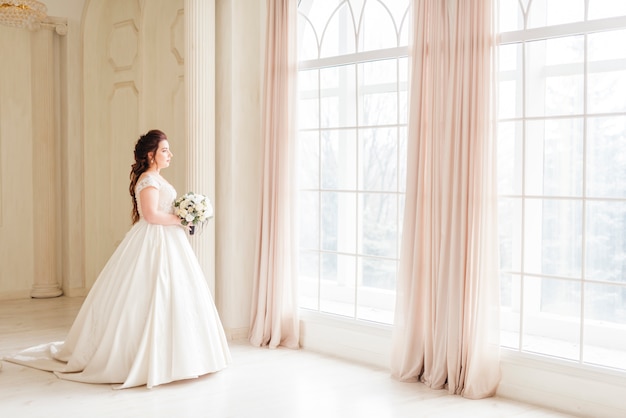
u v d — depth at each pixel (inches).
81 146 290.2
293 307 208.7
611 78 209.0
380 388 166.9
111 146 287.4
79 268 292.4
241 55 217.8
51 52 285.6
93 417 142.8
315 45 226.1
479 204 159.6
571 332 213.3
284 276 208.7
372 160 262.2
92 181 289.6
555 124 220.5
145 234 173.6
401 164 253.1
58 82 291.1
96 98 289.0
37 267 287.9
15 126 281.3
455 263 163.0
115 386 163.8
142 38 264.1
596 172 214.4
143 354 165.6
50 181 287.6
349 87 264.2
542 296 223.1
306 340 209.3
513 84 225.6
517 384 159.2
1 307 266.8
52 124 287.6
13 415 143.8
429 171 170.1
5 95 278.1
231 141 216.2
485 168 158.2
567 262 219.0
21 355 188.5
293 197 208.5
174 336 167.5
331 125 268.5
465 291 161.6
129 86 278.1
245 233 220.7
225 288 219.0
